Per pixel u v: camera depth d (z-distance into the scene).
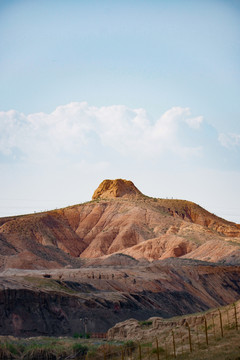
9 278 158.50
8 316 132.88
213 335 82.25
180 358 72.38
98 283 187.00
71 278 184.25
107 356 83.38
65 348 89.25
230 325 84.44
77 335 127.88
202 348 75.38
